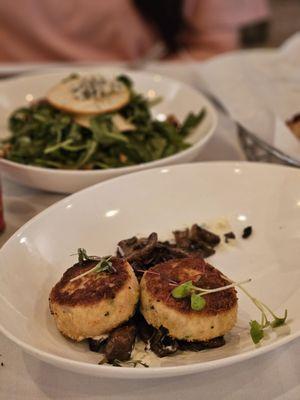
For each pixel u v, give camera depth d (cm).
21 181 43
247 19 96
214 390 28
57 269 34
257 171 40
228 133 55
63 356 27
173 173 40
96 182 41
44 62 93
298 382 28
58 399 28
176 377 28
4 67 73
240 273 35
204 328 27
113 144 48
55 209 36
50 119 50
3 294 29
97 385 28
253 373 29
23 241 33
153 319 28
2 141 50
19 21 90
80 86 53
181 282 29
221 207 40
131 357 28
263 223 38
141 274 32
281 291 33
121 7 92
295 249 35
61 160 47
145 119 52
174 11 92
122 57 96
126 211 39
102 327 28
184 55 94
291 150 44
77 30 93
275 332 28
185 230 38
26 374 29
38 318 30
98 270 29
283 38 122
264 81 58
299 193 38
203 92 63
